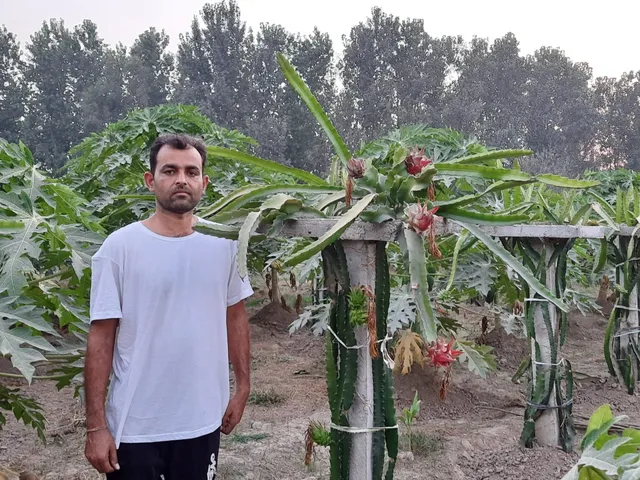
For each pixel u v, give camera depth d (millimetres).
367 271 2301
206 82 42000
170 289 2047
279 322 8352
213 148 2385
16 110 41219
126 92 42969
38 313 2381
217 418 2166
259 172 6430
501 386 5605
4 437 4383
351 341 2311
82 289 2904
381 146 5488
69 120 41750
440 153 5328
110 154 5770
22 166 3027
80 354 2732
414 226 2033
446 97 40406
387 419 2359
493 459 3902
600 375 6039
